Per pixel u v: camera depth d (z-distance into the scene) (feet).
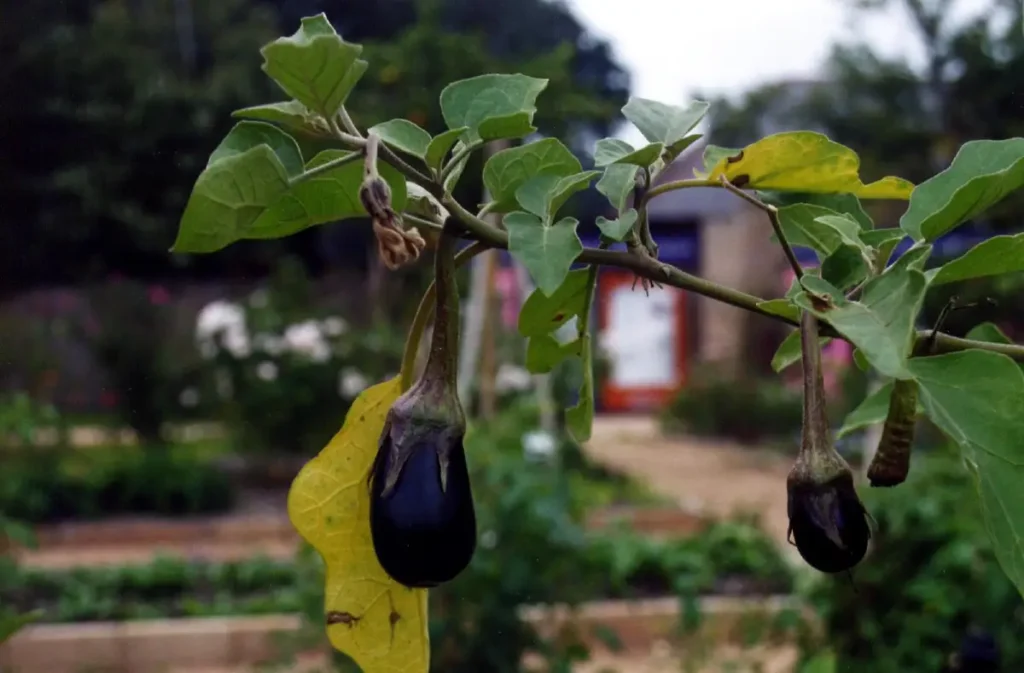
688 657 16.97
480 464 16.07
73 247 42.01
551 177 3.18
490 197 3.73
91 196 39.42
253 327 36.09
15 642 19.07
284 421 35.73
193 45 41.78
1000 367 2.68
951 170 3.51
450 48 30.96
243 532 29.50
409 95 30.45
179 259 43.98
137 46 40.47
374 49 31.17
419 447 3.02
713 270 55.11
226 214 2.76
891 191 3.90
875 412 3.90
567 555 14.85
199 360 36.96
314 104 2.89
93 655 19.44
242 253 44.42
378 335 36.91
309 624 16.37
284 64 2.76
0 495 29.22
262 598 22.12
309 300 38.19
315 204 3.22
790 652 17.78
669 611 19.48
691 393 54.34
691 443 51.42
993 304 3.27
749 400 52.54
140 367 36.81
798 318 3.16
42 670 19.26
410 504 2.97
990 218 22.02
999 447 2.60
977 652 12.83
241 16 42.91
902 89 41.32
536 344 4.02
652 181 3.67
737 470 42.32
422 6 31.83
